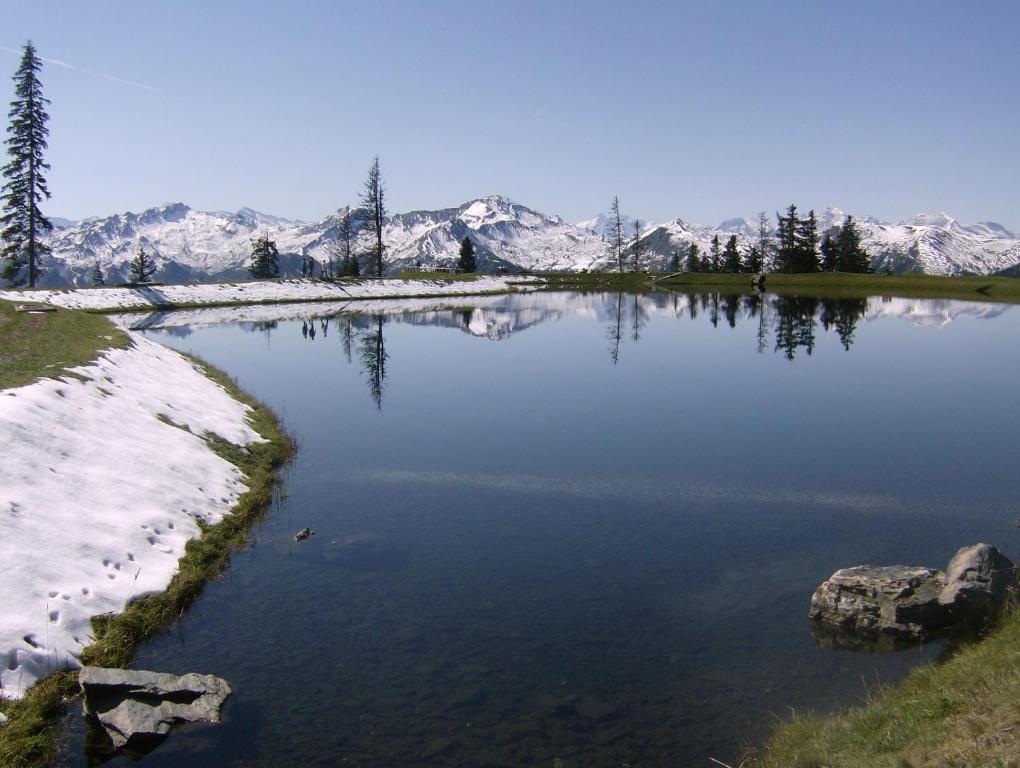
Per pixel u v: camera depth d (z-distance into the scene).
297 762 8.30
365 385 34.38
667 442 23.50
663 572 13.52
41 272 69.00
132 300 73.50
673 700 9.54
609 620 11.71
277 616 11.80
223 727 8.95
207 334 54.72
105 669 9.29
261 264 123.12
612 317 71.56
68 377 18.83
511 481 19.19
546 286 125.88
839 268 142.88
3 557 10.72
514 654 10.69
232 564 13.80
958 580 10.57
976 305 82.88
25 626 9.85
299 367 39.69
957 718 7.30
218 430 21.28
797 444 23.14
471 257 140.88
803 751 7.79
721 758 8.36
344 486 18.78
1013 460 21.06
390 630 11.39
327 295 94.69
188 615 11.80
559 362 41.75
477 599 12.45
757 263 145.88
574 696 9.66
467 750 8.59
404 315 74.12
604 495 18.11
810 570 13.48
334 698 9.60
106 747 8.54
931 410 28.28
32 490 12.60
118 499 13.93
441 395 31.92
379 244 116.00
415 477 19.62
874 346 47.75
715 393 32.25
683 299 98.12
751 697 9.53
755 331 57.91
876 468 20.34
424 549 14.63
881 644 10.65
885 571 11.54
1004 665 8.15
